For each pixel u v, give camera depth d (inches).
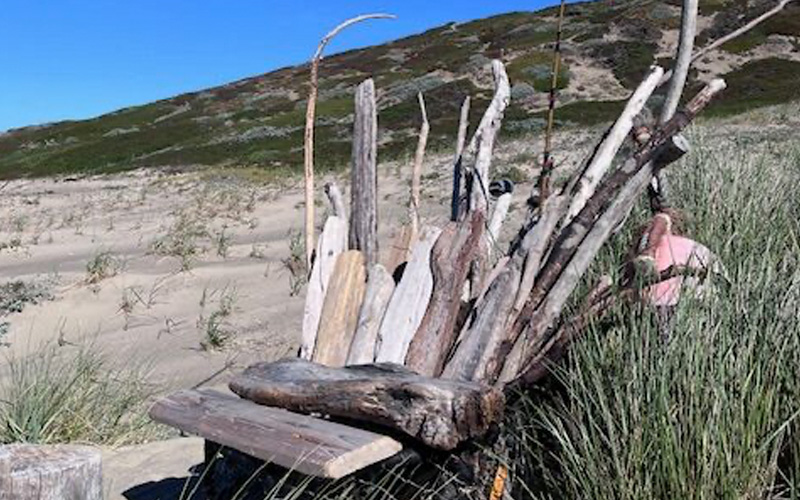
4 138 2345.0
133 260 443.8
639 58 1674.5
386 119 1444.4
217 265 425.4
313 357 174.1
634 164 175.0
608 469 133.3
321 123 1624.0
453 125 1318.9
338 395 142.3
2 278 431.2
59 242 533.0
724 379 134.1
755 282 158.1
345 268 181.2
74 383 233.6
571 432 144.4
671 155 173.2
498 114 208.4
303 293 379.9
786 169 291.3
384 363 156.9
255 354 313.6
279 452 135.1
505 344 164.7
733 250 202.4
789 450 139.0
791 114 782.5
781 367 140.9
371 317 173.6
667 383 135.5
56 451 130.0
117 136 1952.5
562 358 155.6
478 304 169.5
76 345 329.1
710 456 127.2
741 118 794.8
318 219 532.7
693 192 245.9
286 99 2080.5
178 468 197.8
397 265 191.3
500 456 146.3
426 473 142.4
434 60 2081.7
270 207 596.7
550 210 178.7
